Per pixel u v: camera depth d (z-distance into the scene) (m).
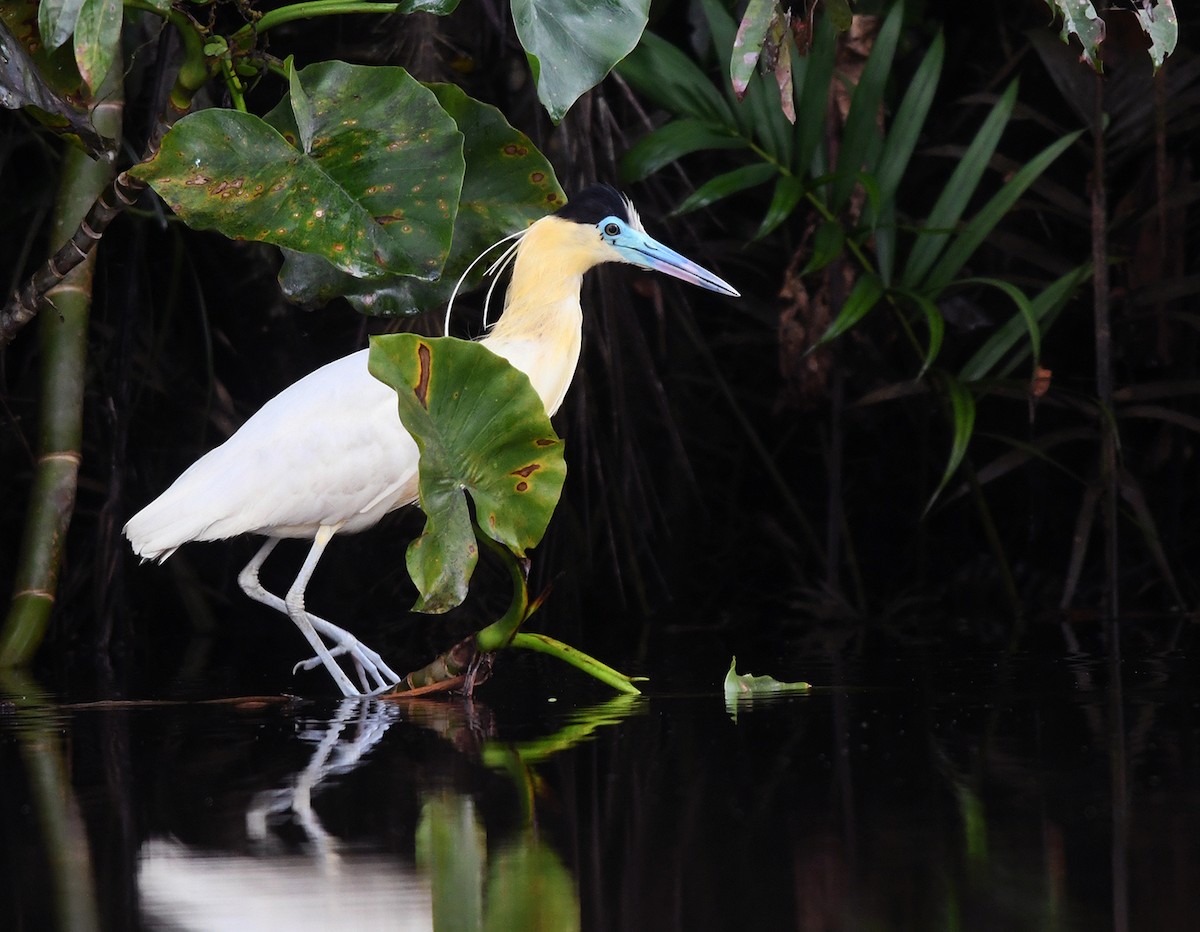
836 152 12.95
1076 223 14.49
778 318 14.85
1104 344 12.75
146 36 12.06
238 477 9.32
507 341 9.91
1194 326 13.24
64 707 8.52
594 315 13.32
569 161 12.59
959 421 11.84
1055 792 5.26
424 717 7.71
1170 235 13.86
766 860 4.48
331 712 8.06
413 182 7.91
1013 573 15.34
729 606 15.18
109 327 14.45
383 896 4.24
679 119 12.55
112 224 14.47
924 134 15.91
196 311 14.95
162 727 7.57
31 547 10.98
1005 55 15.15
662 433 15.45
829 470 14.40
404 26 11.75
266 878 4.44
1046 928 3.78
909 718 7.02
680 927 3.88
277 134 7.85
